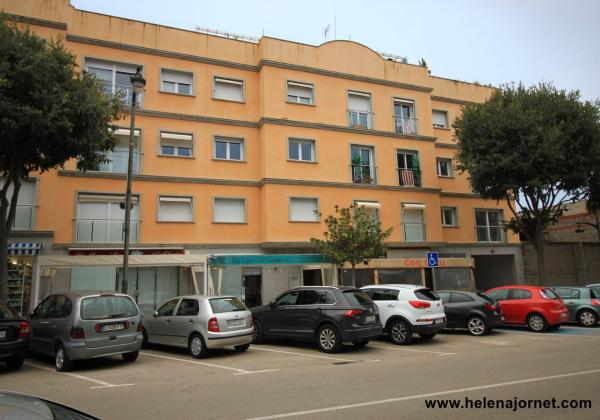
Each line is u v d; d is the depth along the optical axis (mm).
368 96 24797
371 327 11688
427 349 11812
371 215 23422
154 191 19703
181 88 21438
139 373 9156
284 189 21516
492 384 7230
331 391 7020
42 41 11914
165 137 20438
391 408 5961
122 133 19688
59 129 11367
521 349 11289
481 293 15133
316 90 23344
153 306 18812
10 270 16828
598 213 31297
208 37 22141
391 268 20406
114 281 18234
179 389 7523
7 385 8109
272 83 22344
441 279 21500
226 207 21094
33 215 17531
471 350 11406
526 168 19438
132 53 20453
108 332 9750
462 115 22844
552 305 15086
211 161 21062
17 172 12234
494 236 27844
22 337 9414
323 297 11969
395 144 24766
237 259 17266
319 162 22625
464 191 27484
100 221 18750
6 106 10562
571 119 20219
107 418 5855
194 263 16578
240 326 11516
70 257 15031
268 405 6281
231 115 21906
